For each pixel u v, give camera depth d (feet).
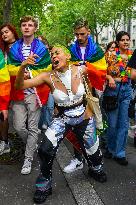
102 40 157.38
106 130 18.56
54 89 13.70
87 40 16.06
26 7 51.06
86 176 15.90
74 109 13.87
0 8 44.24
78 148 15.64
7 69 15.83
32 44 16.40
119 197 13.99
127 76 17.47
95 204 13.42
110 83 17.21
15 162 17.56
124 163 17.39
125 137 17.66
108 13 112.88
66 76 13.55
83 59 16.05
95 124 14.71
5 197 14.07
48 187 13.85
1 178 15.78
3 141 18.45
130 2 101.09
